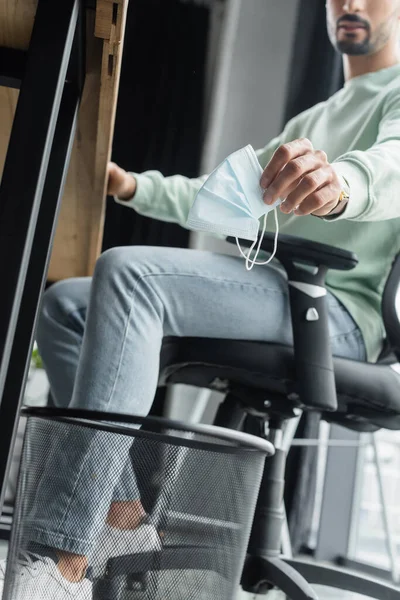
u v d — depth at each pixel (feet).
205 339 4.15
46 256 3.76
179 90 9.70
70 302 5.23
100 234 6.10
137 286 3.91
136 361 3.81
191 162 9.61
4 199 2.79
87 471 3.06
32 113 2.88
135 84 9.68
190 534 3.07
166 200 6.15
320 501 9.39
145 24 9.77
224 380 4.31
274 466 4.51
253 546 4.48
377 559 9.44
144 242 9.49
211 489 3.13
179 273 4.02
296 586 4.17
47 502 3.12
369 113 5.21
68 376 5.16
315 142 5.60
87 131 4.41
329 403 3.94
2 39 3.53
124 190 6.04
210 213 3.23
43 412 3.23
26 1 3.05
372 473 9.65
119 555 3.00
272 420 4.48
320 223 4.93
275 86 9.73
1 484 3.35
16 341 3.69
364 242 4.77
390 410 4.26
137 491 3.04
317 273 4.14
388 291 4.46
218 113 9.69
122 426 3.07
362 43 5.94
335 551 9.09
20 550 3.17
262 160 6.08
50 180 3.76
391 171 3.86
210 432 3.17
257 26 9.82
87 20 3.45
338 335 4.41
